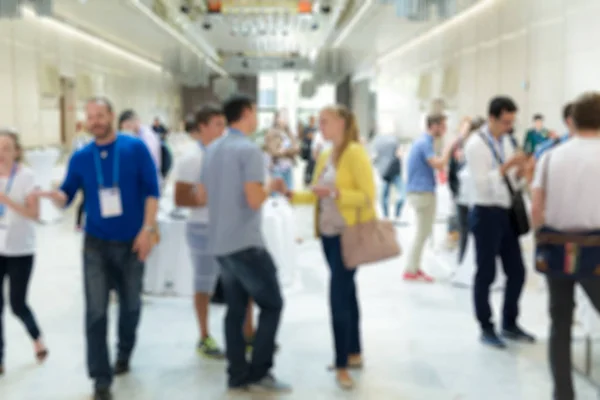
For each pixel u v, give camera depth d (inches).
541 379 138.6
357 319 145.7
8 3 242.5
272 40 787.4
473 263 219.0
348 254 131.1
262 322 130.3
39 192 129.3
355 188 133.3
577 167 107.7
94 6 459.2
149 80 967.6
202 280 151.9
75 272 242.4
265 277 127.0
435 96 516.1
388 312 189.8
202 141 155.2
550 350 113.3
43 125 492.1
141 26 580.7
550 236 109.0
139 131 239.1
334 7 518.3
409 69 626.8
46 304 199.6
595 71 247.1
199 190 144.6
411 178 224.2
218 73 1251.2
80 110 595.8
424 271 244.1
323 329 174.1
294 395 131.0
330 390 133.3
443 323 178.9
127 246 130.3
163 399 129.0
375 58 830.5
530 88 317.7
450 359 150.7
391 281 227.8
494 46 374.9
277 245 217.0
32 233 143.2
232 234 124.6
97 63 663.8
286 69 1038.4
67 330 174.1
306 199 141.7
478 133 158.6
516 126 338.3
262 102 1286.9
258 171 123.2
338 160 134.7
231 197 124.6
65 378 140.9
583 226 107.0
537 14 308.7
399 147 343.6
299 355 154.5
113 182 127.1
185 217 209.8
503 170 153.9
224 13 546.3
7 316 186.5
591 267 105.0
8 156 138.6
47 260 263.6
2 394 132.0
